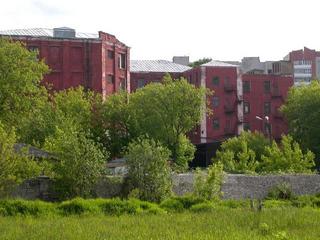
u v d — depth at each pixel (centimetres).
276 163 5500
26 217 2762
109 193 3884
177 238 1755
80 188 3781
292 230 2005
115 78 7988
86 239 1791
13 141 3456
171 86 6184
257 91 9862
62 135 3962
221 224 2195
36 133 5334
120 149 6159
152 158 3928
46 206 3058
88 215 2905
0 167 3366
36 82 5634
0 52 5256
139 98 6212
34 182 3750
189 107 6175
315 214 2666
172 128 6125
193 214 2820
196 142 9344
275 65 11288
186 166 6047
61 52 7569
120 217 2709
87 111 6159
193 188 4078
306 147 7700
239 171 5275
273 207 3372
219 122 9475
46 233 1966
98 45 7700
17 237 1889
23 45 6931
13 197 3600
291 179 4628
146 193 3888
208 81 9475
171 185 3997
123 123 6244
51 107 5628
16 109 5309
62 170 3750
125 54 8275
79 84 7581
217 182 3866
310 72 14550
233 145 6894
